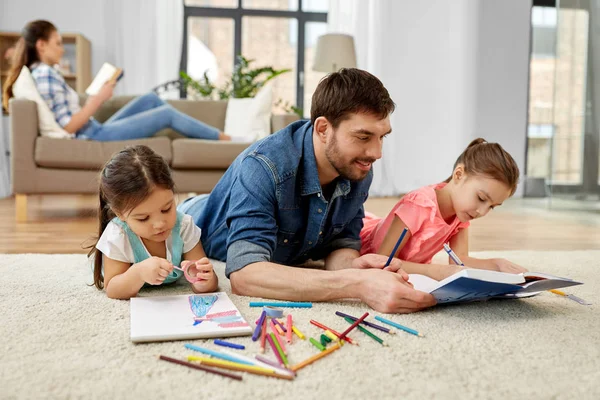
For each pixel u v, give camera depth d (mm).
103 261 1233
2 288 1264
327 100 1131
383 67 5262
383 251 1436
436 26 5289
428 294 1064
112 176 1110
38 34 2998
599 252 1961
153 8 5047
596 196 3527
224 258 1577
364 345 898
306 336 933
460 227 1498
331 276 1111
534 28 5410
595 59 3527
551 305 1170
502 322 1035
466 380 767
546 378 780
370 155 1135
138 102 3344
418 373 787
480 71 5094
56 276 1411
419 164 5375
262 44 5520
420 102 5336
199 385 738
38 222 2781
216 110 3852
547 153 5469
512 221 3174
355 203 1379
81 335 934
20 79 2902
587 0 3586
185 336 909
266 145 1265
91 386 732
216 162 3162
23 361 816
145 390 721
